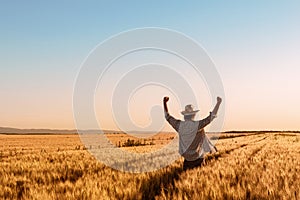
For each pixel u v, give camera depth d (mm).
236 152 22312
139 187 8211
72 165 13617
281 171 11359
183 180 8547
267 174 10180
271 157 18359
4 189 8297
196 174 9148
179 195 7148
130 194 7598
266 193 7578
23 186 8969
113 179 9648
